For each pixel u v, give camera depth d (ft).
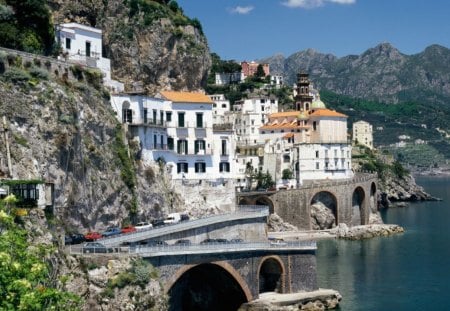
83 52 473.67
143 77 590.55
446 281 425.69
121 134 423.64
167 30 602.44
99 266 269.64
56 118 343.26
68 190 343.87
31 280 131.64
